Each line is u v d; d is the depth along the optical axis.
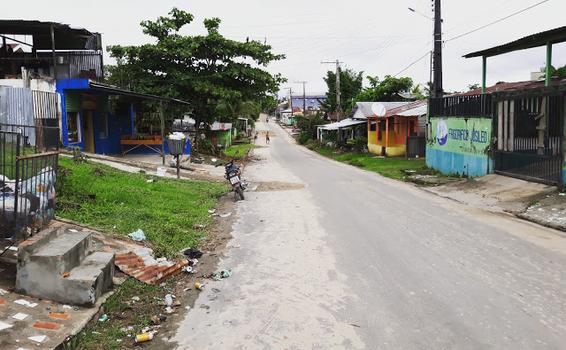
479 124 17.25
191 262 7.83
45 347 4.49
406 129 32.66
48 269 5.52
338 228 10.25
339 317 5.56
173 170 20.34
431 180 18.16
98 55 25.36
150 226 9.55
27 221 6.51
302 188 17.38
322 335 5.11
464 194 14.58
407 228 10.07
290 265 7.65
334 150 44.56
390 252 8.22
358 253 8.22
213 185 17.41
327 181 19.50
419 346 4.80
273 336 5.12
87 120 23.23
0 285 5.65
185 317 5.68
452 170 19.72
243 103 39.16
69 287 5.53
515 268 7.19
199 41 30.48
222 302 6.14
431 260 7.69
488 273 6.97
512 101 15.18
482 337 4.95
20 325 4.83
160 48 29.55
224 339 5.08
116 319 5.58
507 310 5.61
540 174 13.49
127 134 28.17
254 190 17.05
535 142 13.89
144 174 16.86
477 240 8.94
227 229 10.54
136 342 5.00
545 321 5.29
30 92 16.05
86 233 6.65
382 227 10.22
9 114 15.06
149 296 6.30
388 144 32.94
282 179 20.73
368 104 40.12
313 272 7.25
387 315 5.57
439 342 4.87
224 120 39.81
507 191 13.71
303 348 4.83
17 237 6.29
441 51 22.41
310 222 11.01
